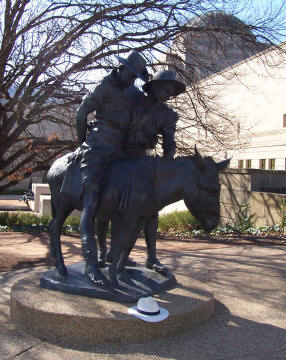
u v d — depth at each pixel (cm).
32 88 1047
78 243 1003
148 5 1095
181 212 1477
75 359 327
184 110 1255
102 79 426
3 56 1002
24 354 337
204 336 379
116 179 414
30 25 1041
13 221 1337
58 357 331
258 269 673
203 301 417
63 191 450
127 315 364
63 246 948
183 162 407
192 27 1160
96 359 328
